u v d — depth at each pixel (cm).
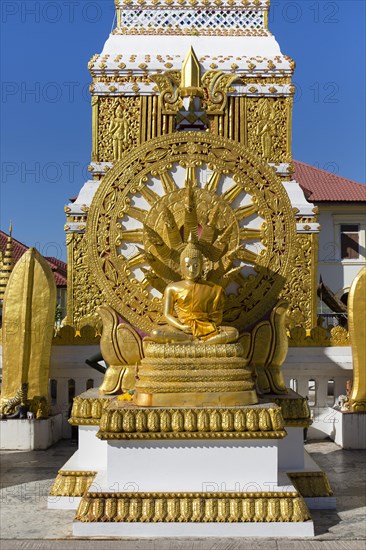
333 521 741
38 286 1223
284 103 1464
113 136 1450
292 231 938
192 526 683
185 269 800
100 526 685
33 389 1221
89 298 1427
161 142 937
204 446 712
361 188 3903
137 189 927
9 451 1178
